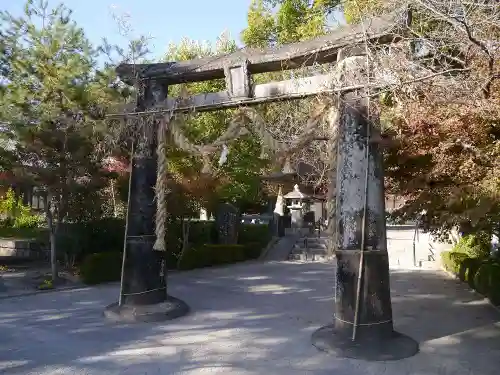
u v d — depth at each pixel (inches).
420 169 289.7
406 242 781.9
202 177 522.6
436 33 233.6
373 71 237.1
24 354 240.4
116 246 534.9
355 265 241.1
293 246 719.7
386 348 235.9
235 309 347.6
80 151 409.1
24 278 448.8
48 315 321.7
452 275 509.7
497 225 309.1
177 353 244.2
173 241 562.6
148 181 316.2
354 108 243.9
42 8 524.7
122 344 258.4
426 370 220.8
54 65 407.5
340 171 249.0
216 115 526.3
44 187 422.9
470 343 265.1
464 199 251.4
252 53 277.7
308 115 288.2
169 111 305.3
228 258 617.0
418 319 321.4
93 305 353.7
